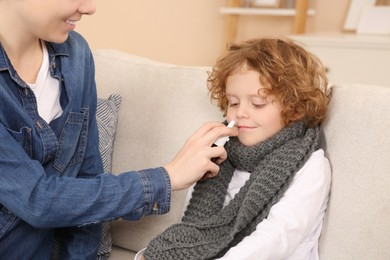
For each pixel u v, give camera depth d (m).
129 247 1.26
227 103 1.13
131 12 2.38
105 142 1.23
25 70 0.95
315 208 0.96
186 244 0.98
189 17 2.94
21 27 0.88
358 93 1.04
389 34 2.64
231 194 1.13
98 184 0.89
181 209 1.20
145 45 2.56
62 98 1.00
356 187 0.95
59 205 0.86
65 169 1.02
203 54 3.19
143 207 0.92
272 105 1.03
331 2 3.05
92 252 1.10
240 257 0.88
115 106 1.28
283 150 1.02
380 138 0.96
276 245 0.90
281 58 1.05
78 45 1.06
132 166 1.27
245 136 1.05
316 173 0.98
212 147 0.98
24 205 0.84
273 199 0.98
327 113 1.08
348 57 2.47
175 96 1.25
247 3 3.10
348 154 0.99
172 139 1.23
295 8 2.96
